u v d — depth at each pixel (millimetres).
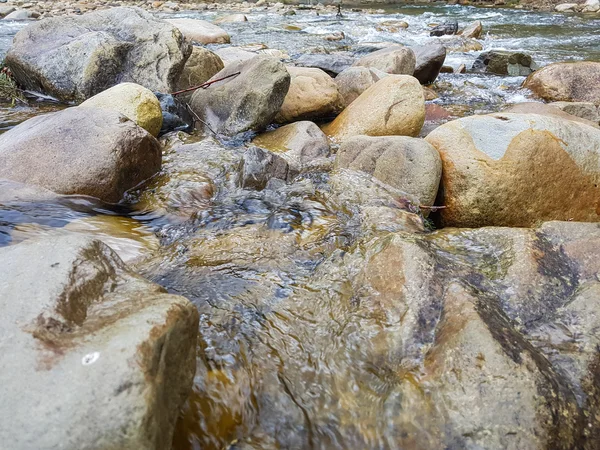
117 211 4195
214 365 2355
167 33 7191
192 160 5180
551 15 20375
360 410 2215
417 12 22578
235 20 17766
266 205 4293
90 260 2238
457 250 3291
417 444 2053
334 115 6727
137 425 1541
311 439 2143
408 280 2756
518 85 9227
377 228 3777
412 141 4383
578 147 4105
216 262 3369
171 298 2014
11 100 7242
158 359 1722
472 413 2053
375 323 2590
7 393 1598
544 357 2324
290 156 5281
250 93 5938
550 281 2859
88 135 4414
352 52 12031
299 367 2424
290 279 3139
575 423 2066
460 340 2291
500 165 3990
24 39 7711
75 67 7074
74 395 1569
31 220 3771
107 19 7777
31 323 1814
